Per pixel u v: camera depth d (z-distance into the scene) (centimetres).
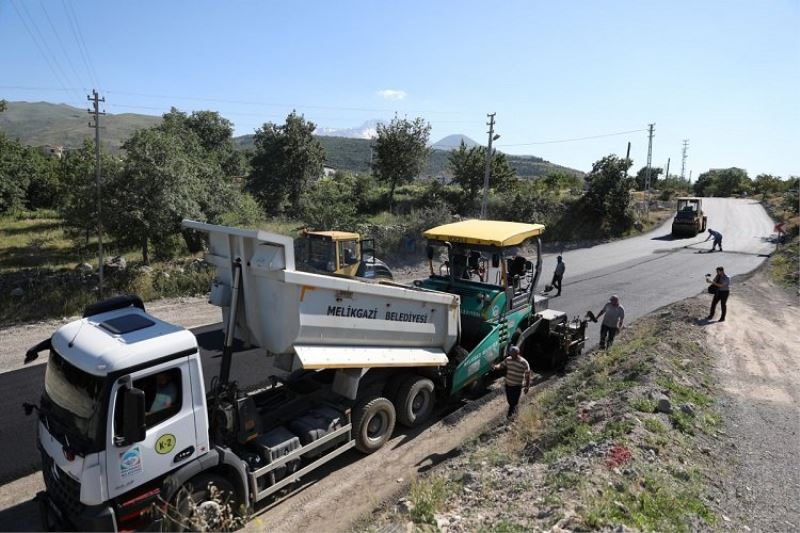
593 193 3581
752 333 1323
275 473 610
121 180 1627
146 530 486
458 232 954
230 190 2262
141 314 566
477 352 886
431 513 532
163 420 496
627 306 1656
